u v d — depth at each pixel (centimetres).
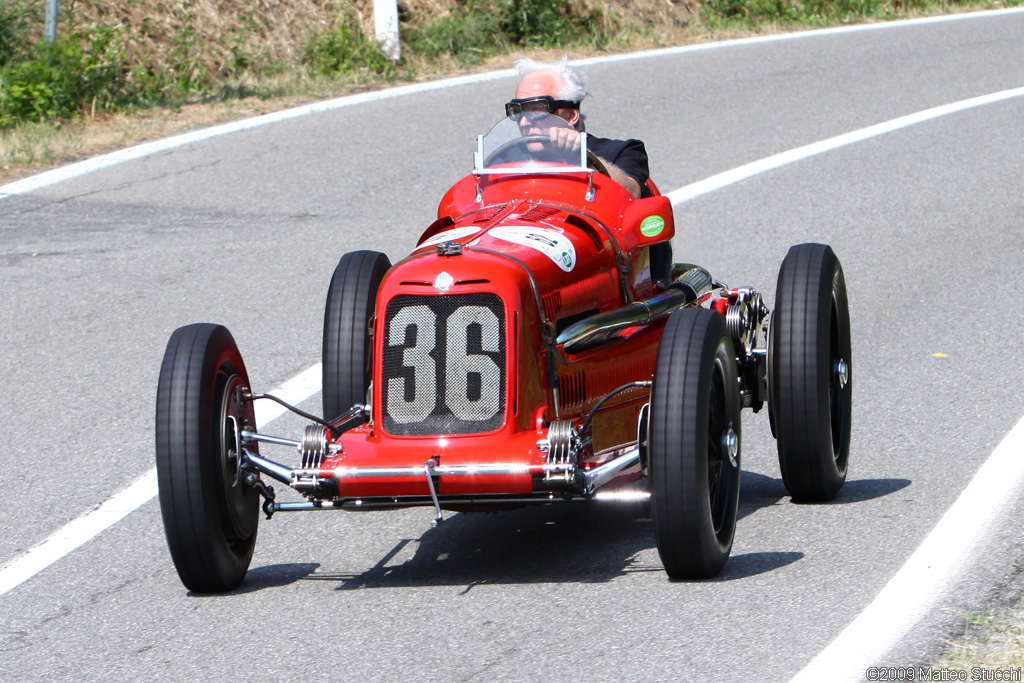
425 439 1873
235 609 1873
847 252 4047
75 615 1889
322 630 1773
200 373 1870
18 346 3331
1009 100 6197
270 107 6134
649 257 2377
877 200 4641
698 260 3997
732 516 1947
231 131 5669
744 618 1723
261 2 7319
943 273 3775
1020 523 2020
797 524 2119
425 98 6256
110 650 1748
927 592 1769
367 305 2289
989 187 4756
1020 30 8075
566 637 1698
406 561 2066
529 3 7744
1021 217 4353
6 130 5619
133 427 2786
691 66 7106
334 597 1905
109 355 3256
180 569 1883
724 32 8225
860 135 5603
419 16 7619
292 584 1975
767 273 3841
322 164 5156
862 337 3259
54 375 3130
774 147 5431
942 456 2420
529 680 1574
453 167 5059
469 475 1797
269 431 2731
